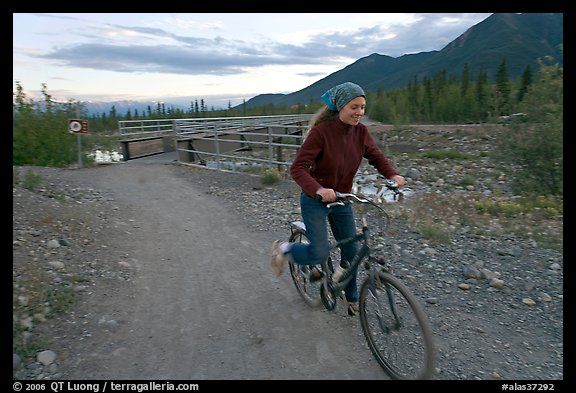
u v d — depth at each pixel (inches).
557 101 369.1
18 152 519.5
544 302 159.8
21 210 236.5
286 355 128.7
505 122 410.9
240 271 198.8
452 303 160.1
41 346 130.0
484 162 689.6
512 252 213.2
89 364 124.5
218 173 484.1
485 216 298.8
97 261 199.0
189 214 309.4
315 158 124.3
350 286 137.4
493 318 148.7
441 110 2162.9
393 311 113.2
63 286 166.7
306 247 132.1
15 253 182.2
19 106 531.2
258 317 153.3
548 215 293.3
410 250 218.4
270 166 454.6
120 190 394.0
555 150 359.3
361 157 129.3
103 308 157.5
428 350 102.4
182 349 133.3
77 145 558.9
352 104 116.2
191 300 168.1
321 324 146.2
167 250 229.3
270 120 1081.4
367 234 121.3
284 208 319.9
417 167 656.4
